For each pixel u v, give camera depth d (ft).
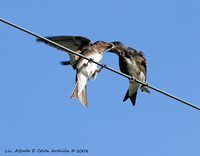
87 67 53.31
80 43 52.90
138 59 59.72
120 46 59.26
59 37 50.57
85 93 53.01
